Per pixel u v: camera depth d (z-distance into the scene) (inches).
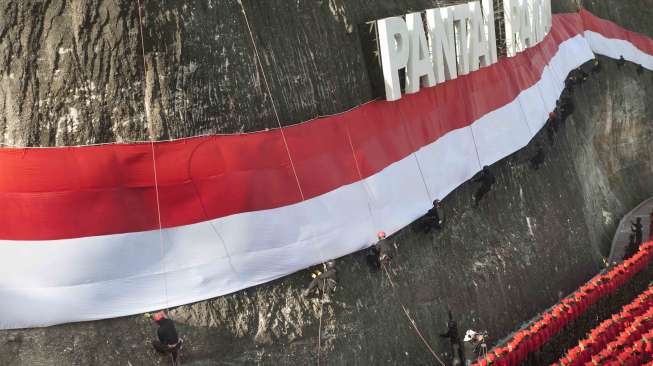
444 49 998.4
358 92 922.1
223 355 762.8
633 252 1338.6
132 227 745.6
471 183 1085.1
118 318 733.9
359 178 898.7
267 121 821.2
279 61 835.4
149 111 753.6
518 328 1070.4
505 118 1192.2
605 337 911.7
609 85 1723.7
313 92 868.0
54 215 723.4
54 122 729.0
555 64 1472.7
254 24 813.9
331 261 821.9
